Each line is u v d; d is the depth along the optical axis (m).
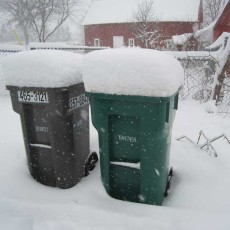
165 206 2.76
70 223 2.57
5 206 2.83
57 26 43.31
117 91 2.43
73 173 3.13
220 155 3.87
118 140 2.72
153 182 2.68
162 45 24.44
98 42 33.66
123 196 2.89
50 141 3.04
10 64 2.90
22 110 3.05
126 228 2.48
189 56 7.63
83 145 3.31
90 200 2.88
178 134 4.97
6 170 3.46
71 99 2.93
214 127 5.32
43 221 2.61
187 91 8.05
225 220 2.46
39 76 2.76
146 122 2.49
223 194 2.92
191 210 2.64
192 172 3.38
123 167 2.79
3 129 5.37
